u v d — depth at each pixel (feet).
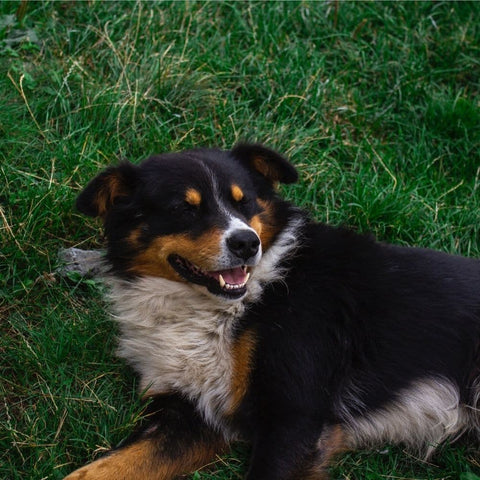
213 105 6.47
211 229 4.89
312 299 4.98
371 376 5.00
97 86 6.36
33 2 6.84
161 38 6.72
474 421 5.16
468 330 5.06
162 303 5.08
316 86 6.63
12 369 5.22
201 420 5.00
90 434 4.94
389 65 6.92
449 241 6.07
